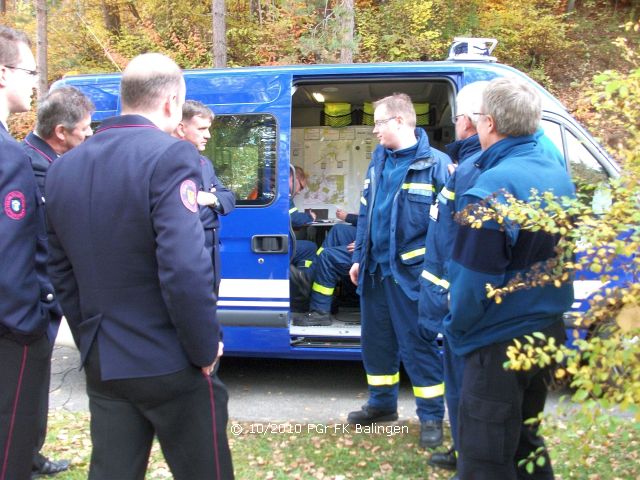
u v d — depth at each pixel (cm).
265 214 425
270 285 425
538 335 173
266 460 320
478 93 282
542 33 1162
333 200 617
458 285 211
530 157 220
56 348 547
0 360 224
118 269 185
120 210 182
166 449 197
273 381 473
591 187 192
